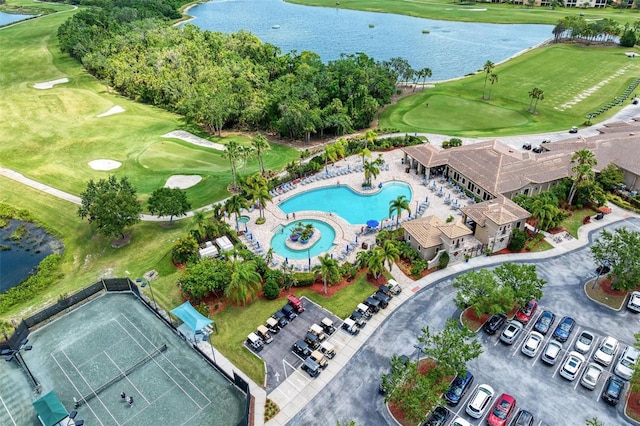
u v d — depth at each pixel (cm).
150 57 15512
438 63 19262
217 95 12306
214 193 9238
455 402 4762
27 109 13650
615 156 9050
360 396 4931
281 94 12094
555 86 15312
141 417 4806
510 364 5241
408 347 5500
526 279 5650
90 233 8125
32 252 7838
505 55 19950
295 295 6406
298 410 4803
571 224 7781
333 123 11594
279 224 8081
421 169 9644
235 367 5350
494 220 6906
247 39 17525
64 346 5747
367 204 8719
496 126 12375
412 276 6675
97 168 10400
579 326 5712
